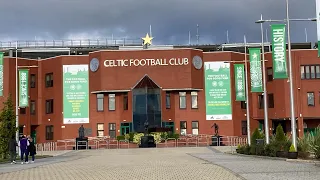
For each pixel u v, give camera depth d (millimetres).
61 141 61000
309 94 60750
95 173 20562
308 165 22609
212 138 59469
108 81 61562
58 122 63406
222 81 63188
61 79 63562
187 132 62531
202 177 17562
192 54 62250
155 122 58969
